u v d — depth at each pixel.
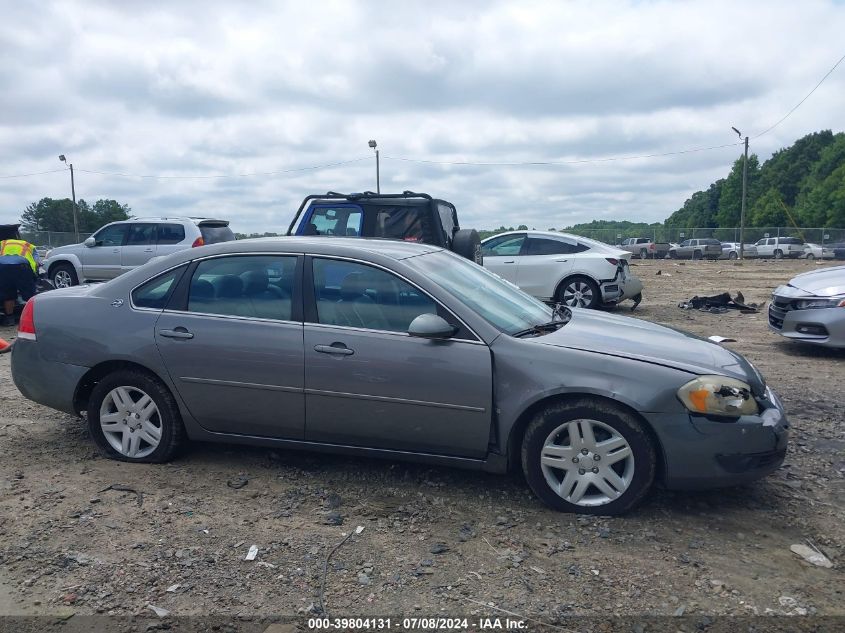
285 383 4.51
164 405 4.83
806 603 3.24
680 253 51.41
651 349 4.30
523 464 4.23
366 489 4.54
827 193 76.62
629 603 3.24
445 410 4.25
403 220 9.03
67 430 5.72
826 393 6.88
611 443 4.05
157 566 3.57
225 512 4.19
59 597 3.29
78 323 4.97
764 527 4.00
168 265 4.94
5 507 4.24
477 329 4.27
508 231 13.88
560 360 4.11
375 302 4.48
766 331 10.94
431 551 3.72
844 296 8.41
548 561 3.62
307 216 9.27
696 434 3.92
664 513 4.16
